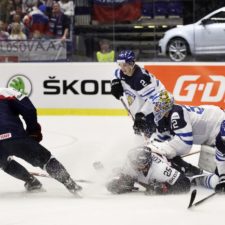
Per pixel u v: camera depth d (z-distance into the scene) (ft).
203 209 35.55
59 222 32.60
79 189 40.14
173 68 88.58
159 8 99.50
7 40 98.43
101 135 73.51
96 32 100.58
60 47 98.94
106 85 89.81
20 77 91.20
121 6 99.71
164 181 40.45
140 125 52.24
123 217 33.47
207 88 88.07
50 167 39.52
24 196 41.52
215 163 44.11
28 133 41.42
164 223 32.01
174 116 44.01
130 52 50.65
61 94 90.79
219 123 45.88
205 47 98.32
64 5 100.48
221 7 97.45
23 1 103.65
